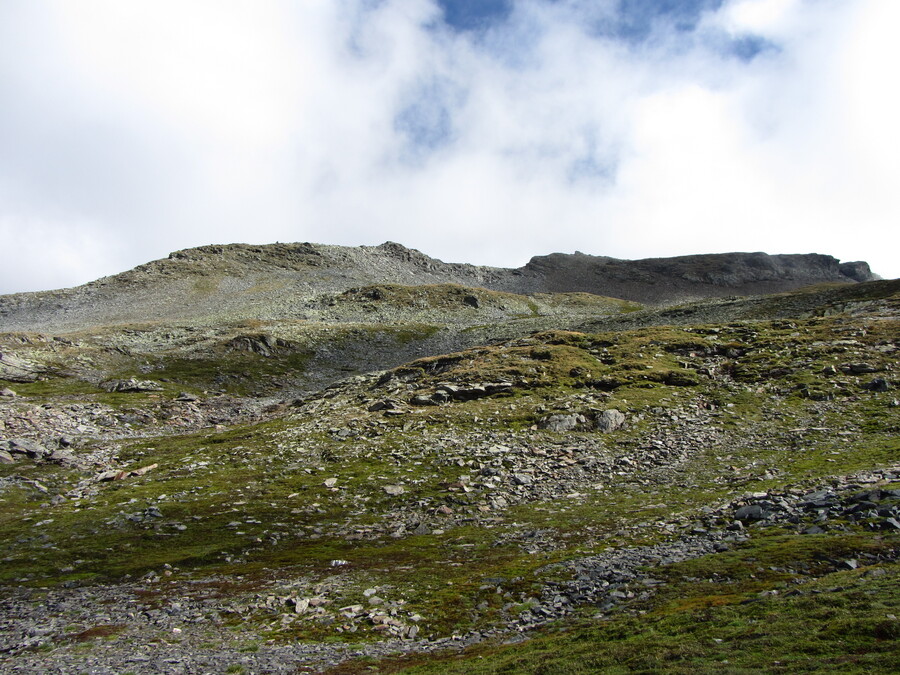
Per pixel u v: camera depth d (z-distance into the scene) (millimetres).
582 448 51250
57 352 115250
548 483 44438
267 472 50719
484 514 39219
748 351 80562
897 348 69562
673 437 52375
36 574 31500
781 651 13211
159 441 66688
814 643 13148
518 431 56500
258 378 119375
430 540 34750
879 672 10914
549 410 61562
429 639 20688
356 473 48938
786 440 48469
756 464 43375
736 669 12695
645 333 96375
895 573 17062
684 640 15117
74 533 37875
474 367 82062
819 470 37688
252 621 23734
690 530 28531
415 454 52344
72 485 50812
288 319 192750
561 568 25547
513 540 32875
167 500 44156
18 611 26359
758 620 15562
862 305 107750
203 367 120500
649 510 35219
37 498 47219
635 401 62656
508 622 21188
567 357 83938
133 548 35375
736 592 19078
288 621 23406
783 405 57906
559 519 36062
